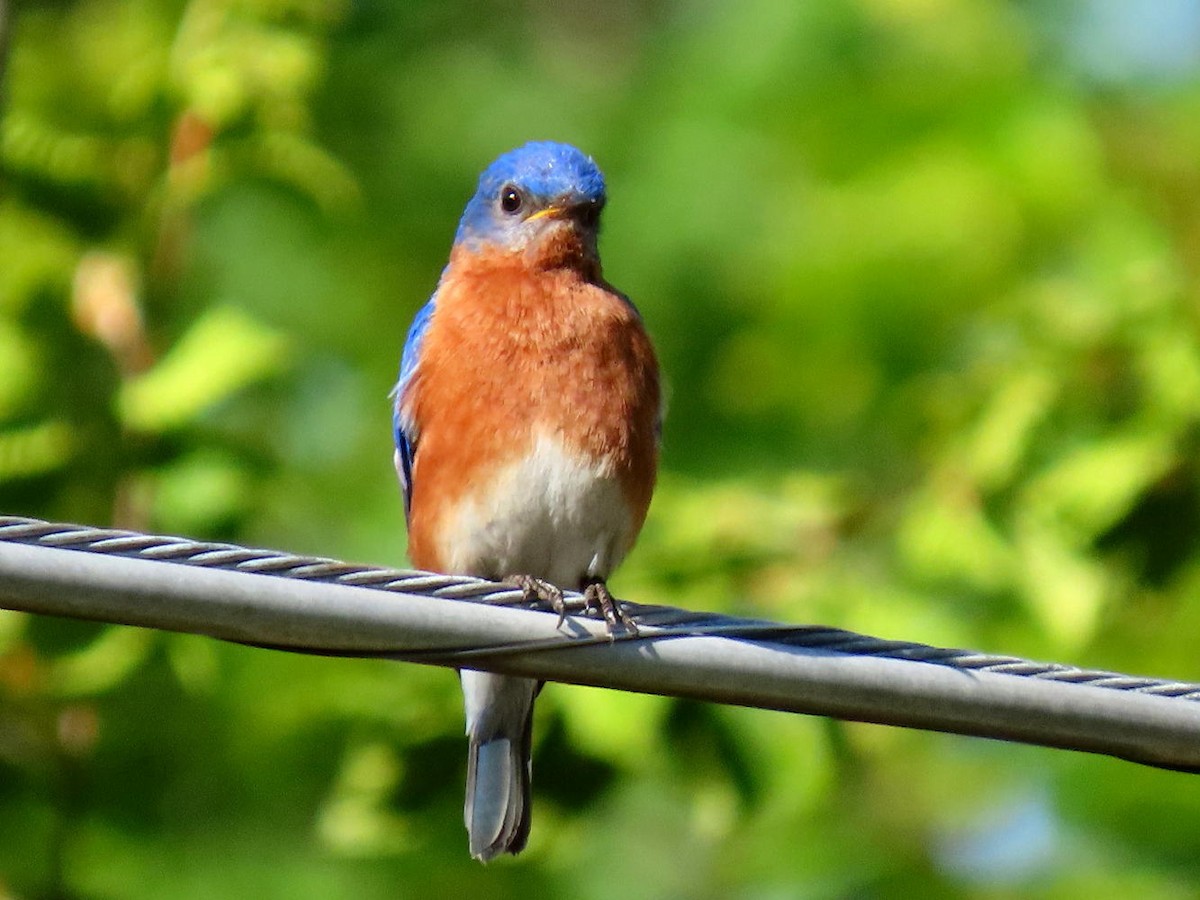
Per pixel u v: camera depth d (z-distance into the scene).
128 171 13.83
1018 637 13.12
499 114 17.97
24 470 12.30
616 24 20.50
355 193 14.27
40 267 13.15
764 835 14.81
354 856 13.67
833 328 15.75
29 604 7.23
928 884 14.65
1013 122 15.70
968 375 14.11
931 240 15.59
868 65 16.66
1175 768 8.12
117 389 12.83
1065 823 14.38
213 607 7.38
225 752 13.29
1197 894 13.85
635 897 15.62
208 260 16.52
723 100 17.38
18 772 12.61
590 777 12.08
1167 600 13.66
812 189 16.33
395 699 12.42
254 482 12.88
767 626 7.93
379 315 16.88
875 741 13.20
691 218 17.34
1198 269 14.38
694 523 13.07
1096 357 13.45
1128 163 15.71
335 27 14.55
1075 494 12.88
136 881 13.23
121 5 15.36
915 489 13.48
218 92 13.51
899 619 12.49
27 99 14.36
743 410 16.30
